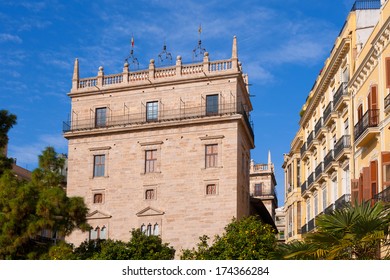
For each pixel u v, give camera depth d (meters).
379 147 35.00
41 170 42.16
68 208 40.22
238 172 55.03
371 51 35.94
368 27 42.00
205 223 53.97
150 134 57.62
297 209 59.81
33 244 39.69
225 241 36.53
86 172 58.94
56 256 37.66
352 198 37.28
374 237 20.02
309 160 55.66
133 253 41.44
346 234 20.86
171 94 58.22
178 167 56.00
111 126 58.66
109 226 56.81
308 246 21.39
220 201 54.06
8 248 37.12
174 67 58.72
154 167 57.00
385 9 35.06
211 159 55.44
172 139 56.81
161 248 42.84
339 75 45.16
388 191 31.36
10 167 42.00
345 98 42.06
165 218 55.22
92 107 60.53
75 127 60.44
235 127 55.19
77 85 61.50
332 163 44.72
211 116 55.66
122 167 57.81
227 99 56.38
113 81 60.59
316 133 51.56
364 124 36.97
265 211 68.69
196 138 56.09
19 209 37.59
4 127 41.12
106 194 57.72
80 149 59.69
